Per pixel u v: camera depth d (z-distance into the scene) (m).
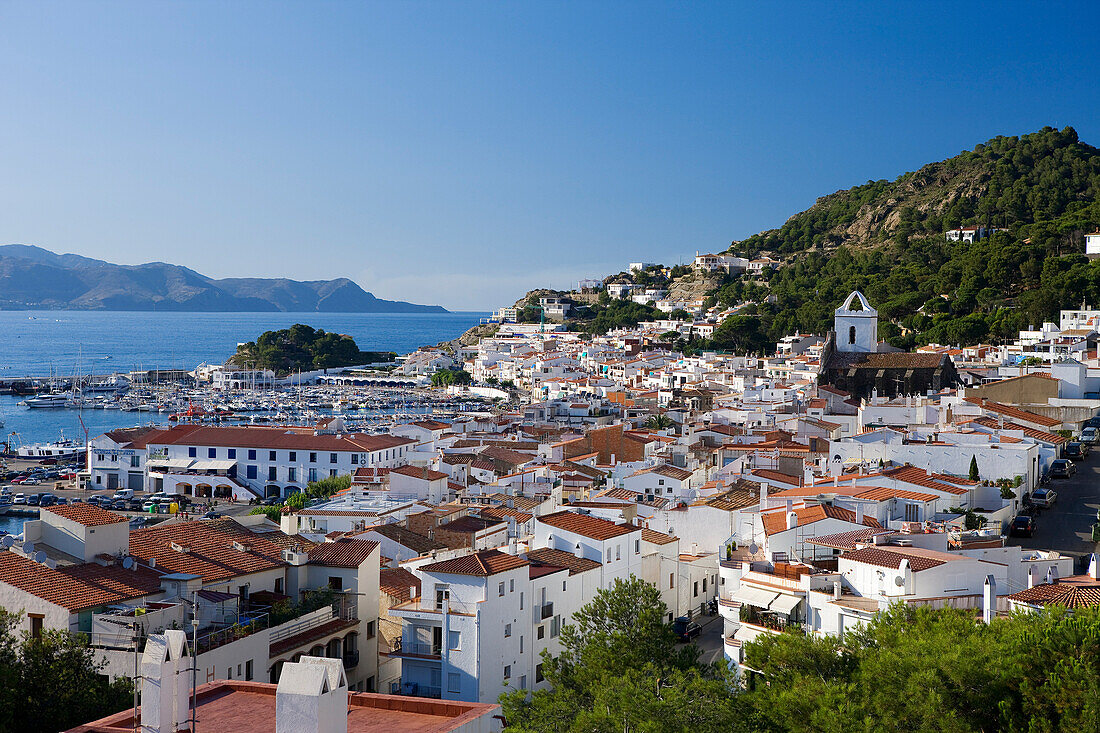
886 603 76.19
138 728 51.06
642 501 151.12
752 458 163.25
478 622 91.19
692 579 121.44
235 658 84.81
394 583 110.75
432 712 54.19
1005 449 135.00
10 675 69.94
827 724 57.00
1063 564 87.31
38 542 92.75
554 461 195.75
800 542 94.75
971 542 95.25
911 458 141.50
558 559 107.38
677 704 62.75
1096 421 185.25
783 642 68.31
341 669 43.88
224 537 105.75
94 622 80.81
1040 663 56.59
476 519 143.88
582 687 80.00
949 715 55.56
